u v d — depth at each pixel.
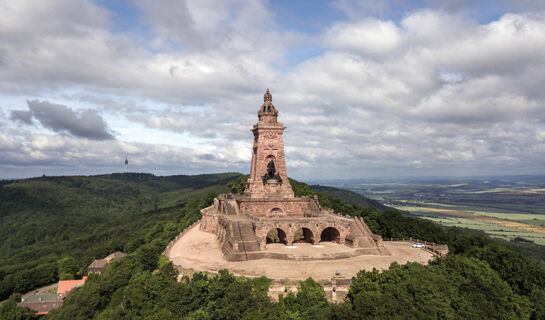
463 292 66.06
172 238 133.62
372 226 135.25
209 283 64.12
